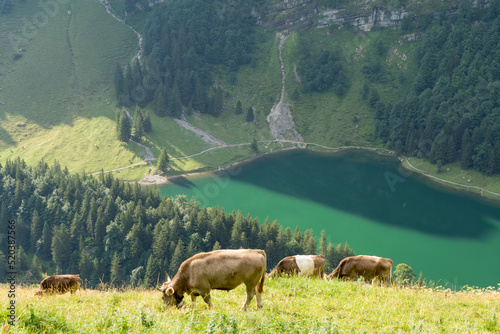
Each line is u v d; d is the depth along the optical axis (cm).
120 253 13025
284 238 12488
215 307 1541
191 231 13062
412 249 14038
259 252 1552
